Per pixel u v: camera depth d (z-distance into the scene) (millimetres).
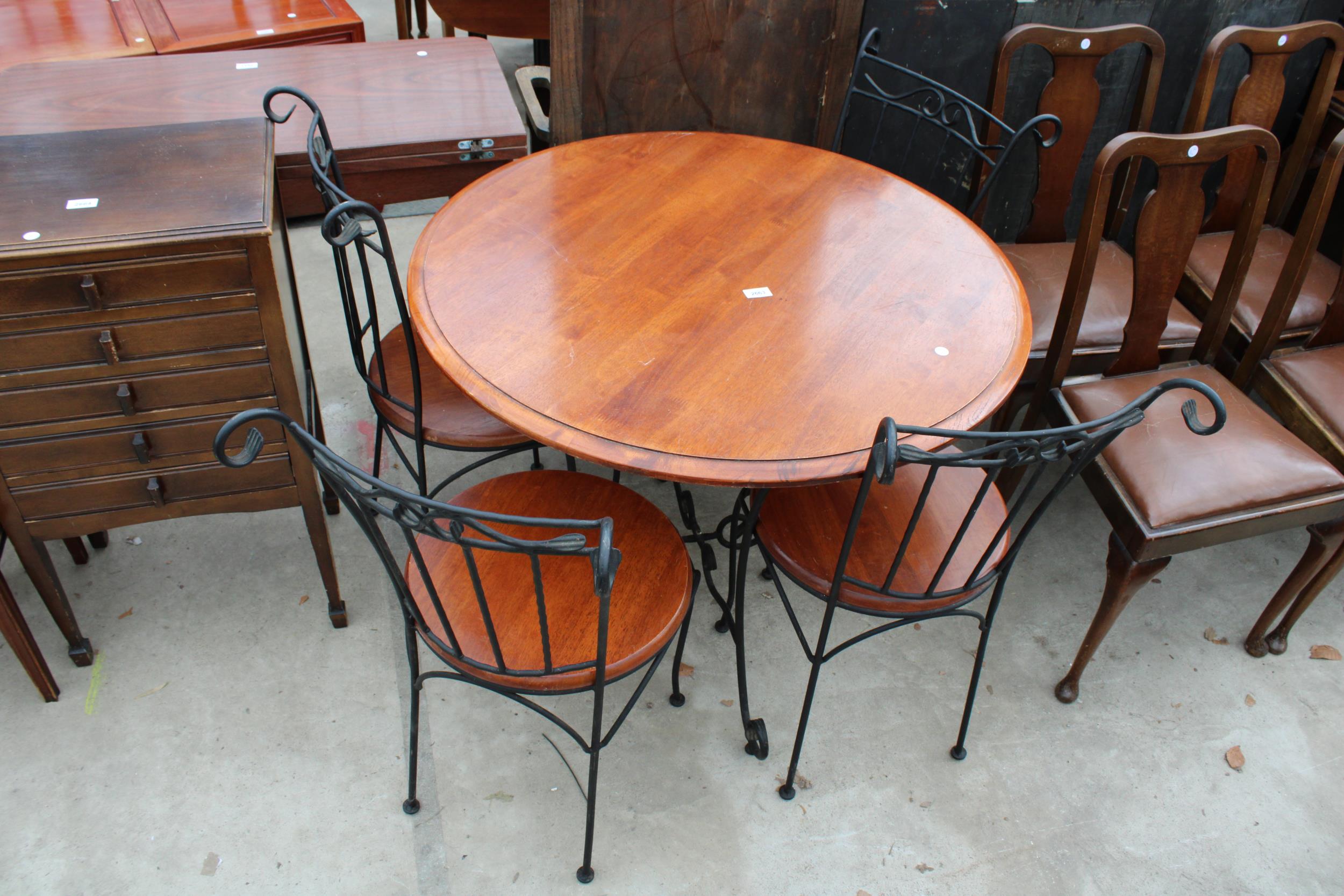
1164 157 1575
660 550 1446
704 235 1668
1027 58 2467
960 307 1527
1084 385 1827
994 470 1188
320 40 3010
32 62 2445
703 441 1224
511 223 1667
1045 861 1581
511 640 1303
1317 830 1655
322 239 3096
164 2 3102
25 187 1383
